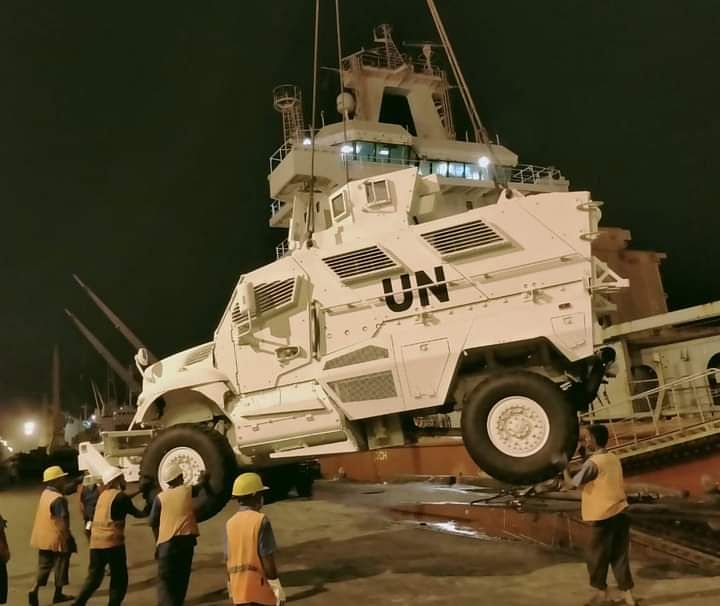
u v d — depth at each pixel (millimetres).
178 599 6457
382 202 8359
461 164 36656
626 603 6148
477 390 7273
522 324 7363
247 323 8484
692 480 12359
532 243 7559
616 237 26922
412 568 8367
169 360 9430
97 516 6988
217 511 8109
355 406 7793
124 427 40750
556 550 8898
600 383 7770
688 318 16797
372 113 38250
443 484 18312
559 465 6812
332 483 22703
